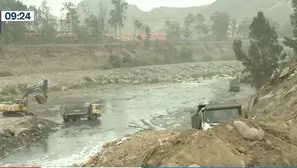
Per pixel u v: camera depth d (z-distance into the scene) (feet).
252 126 34.86
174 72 342.44
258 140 34.12
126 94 217.56
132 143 60.54
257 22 176.24
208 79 312.91
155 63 375.66
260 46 175.52
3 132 100.89
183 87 249.55
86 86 258.78
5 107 133.18
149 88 248.32
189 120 122.01
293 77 86.89
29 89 141.49
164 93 217.15
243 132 34.32
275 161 31.81
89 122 133.49
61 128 122.72
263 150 32.99
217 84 264.52
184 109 152.15
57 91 229.86
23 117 130.82
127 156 53.16
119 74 305.32
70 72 279.69
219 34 607.37
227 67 402.72
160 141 52.85
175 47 460.55
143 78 303.07
